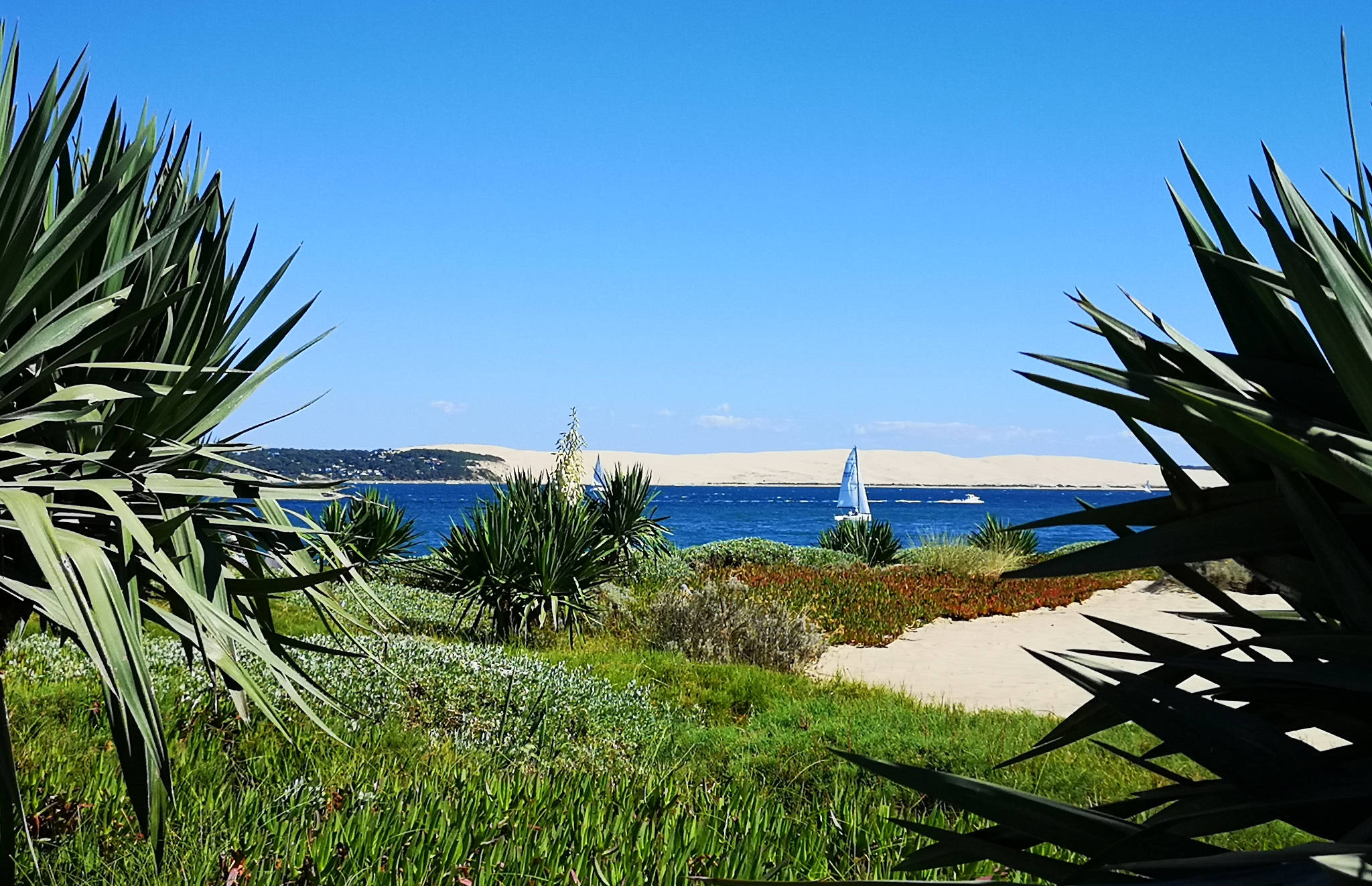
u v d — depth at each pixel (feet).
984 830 5.23
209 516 10.53
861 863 12.49
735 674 31.65
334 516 56.95
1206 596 4.73
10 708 17.69
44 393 9.89
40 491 8.96
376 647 24.20
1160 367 4.79
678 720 25.17
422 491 566.36
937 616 56.34
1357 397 3.68
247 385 11.53
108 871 10.28
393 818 11.91
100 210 8.58
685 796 15.38
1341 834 3.91
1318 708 4.39
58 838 11.04
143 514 9.84
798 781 19.67
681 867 11.05
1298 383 4.50
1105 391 4.48
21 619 9.59
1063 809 4.72
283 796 12.96
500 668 24.76
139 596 9.36
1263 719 4.16
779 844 12.69
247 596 11.18
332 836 11.29
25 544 8.86
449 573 42.27
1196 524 4.38
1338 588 4.00
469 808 12.59
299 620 38.52
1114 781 18.72
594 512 50.52
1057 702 32.58
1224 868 3.76
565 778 16.34
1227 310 4.83
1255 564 4.42
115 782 13.30
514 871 10.74
